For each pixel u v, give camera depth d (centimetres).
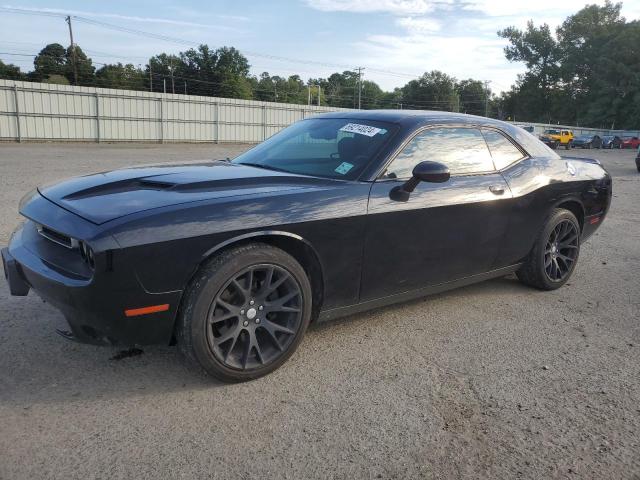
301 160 352
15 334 323
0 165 1353
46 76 7588
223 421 243
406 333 353
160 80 8581
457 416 256
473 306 410
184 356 268
